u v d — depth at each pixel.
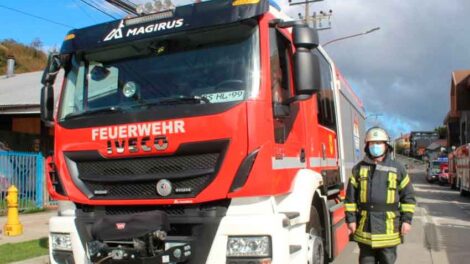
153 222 4.96
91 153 5.52
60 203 5.79
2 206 15.13
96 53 6.02
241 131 4.91
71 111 5.95
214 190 4.88
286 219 4.93
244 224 4.77
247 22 5.30
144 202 5.16
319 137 7.24
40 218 14.56
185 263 4.95
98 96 5.85
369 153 5.94
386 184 5.75
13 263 8.34
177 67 5.54
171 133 5.11
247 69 5.20
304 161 6.20
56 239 5.66
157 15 5.72
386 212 5.75
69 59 6.18
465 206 22.70
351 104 11.28
